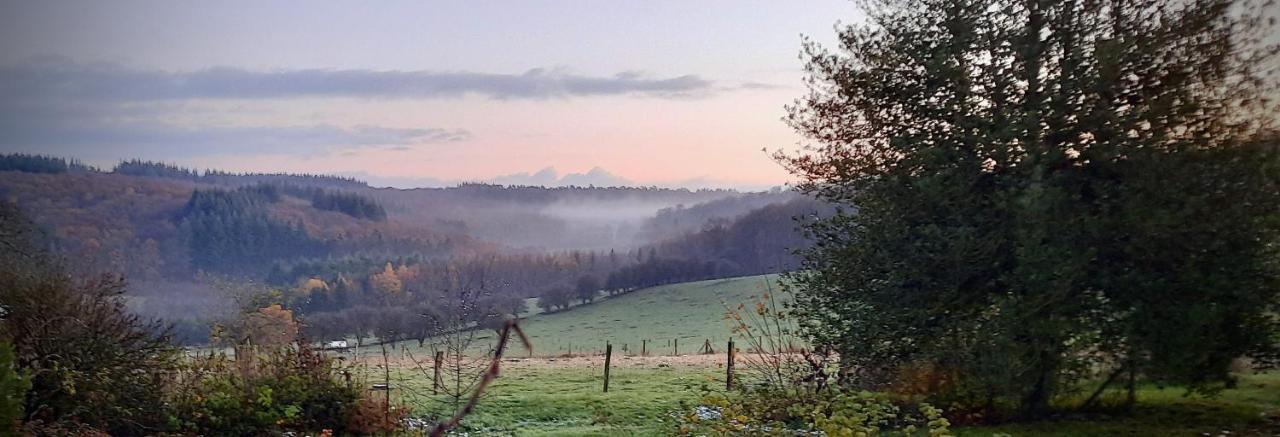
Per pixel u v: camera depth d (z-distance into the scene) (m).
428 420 21.89
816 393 17.20
